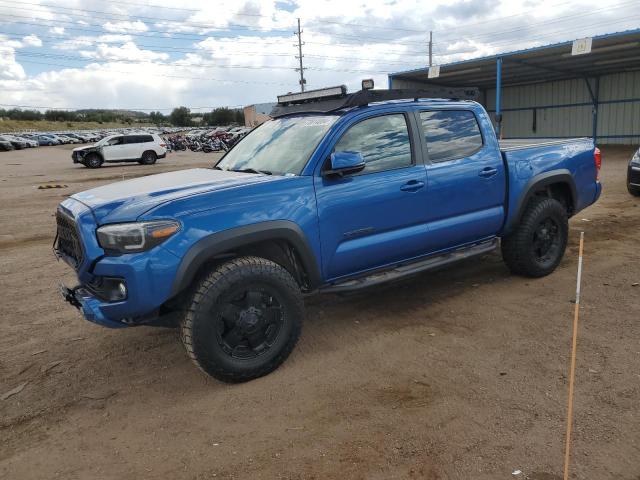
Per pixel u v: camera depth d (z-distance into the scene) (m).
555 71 27.25
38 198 14.94
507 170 5.18
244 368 3.66
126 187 4.01
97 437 3.19
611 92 28.66
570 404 2.61
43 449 3.10
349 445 2.97
